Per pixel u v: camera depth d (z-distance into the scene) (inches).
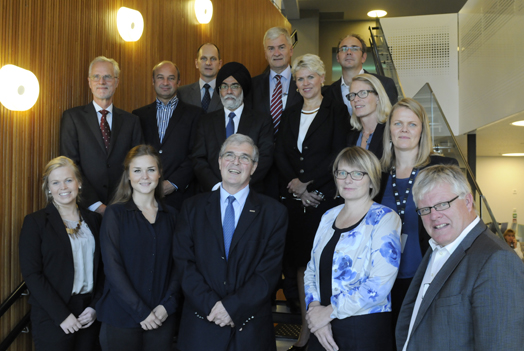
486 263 64.2
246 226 102.5
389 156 106.0
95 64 134.2
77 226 114.0
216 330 96.1
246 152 104.3
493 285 62.4
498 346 60.1
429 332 68.9
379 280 86.4
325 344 89.0
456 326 65.7
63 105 134.6
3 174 112.3
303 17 489.1
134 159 110.7
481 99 340.2
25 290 117.1
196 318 98.7
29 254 106.0
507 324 60.1
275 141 150.0
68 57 136.3
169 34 200.2
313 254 99.4
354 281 89.0
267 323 101.5
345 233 92.9
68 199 111.7
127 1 168.9
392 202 102.0
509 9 290.8
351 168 94.5
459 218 70.6
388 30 408.2
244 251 101.3
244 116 141.5
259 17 312.0
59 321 104.0
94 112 133.9
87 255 113.8
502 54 301.7
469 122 366.0
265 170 137.8
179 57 209.0
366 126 123.0
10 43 114.0
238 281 99.3
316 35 486.9
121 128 136.6
